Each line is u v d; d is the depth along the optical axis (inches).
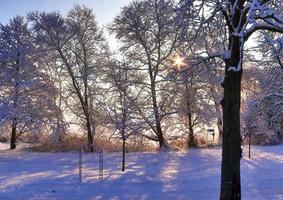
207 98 1748.3
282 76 923.4
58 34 1731.1
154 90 1674.5
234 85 586.2
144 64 1692.9
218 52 652.7
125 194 803.4
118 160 1376.7
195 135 1836.9
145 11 1644.9
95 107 1715.1
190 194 797.9
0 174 1077.8
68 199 757.3
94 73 1717.5
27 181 948.6
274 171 1079.0
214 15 597.0
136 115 1612.9
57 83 1792.6
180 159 1380.4
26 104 1710.1
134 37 1662.2
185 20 608.4
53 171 1136.2
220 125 1844.2
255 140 1788.9
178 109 1722.4
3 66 1722.4
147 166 1226.6
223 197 587.2
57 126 1720.0
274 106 970.1
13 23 1733.5
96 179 979.3
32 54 1736.0
